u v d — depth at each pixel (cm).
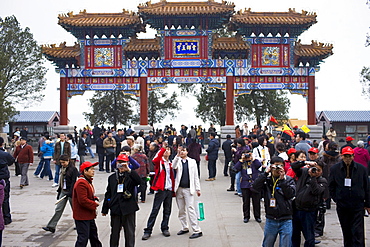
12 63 4412
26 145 2178
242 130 3647
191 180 1290
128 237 1084
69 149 2189
